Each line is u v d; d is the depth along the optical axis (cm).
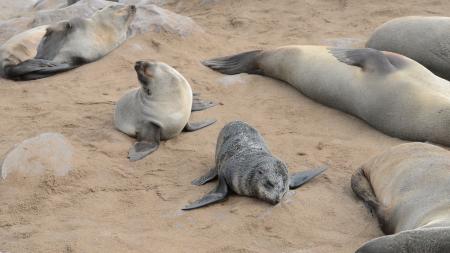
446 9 1895
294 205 920
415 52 1496
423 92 1198
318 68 1362
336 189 977
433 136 1162
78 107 1341
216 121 1268
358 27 1803
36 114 1316
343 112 1326
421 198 806
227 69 1532
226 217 905
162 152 1136
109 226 895
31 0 2773
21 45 1623
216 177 1030
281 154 1112
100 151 1130
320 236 848
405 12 1888
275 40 1742
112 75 1513
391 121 1217
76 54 1591
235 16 1967
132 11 1675
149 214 928
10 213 938
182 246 832
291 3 2030
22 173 1015
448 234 626
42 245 842
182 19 1753
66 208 950
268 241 842
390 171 899
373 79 1268
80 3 1884
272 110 1328
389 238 665
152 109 1179
